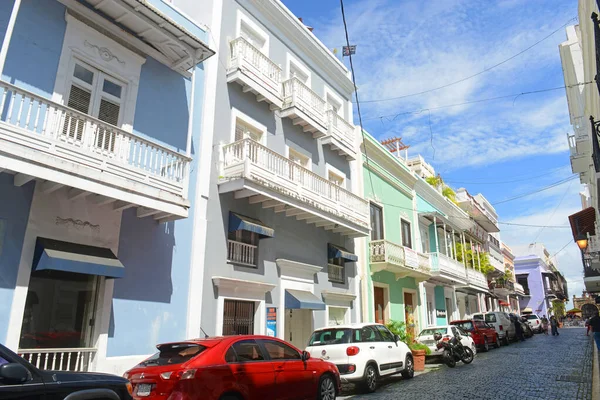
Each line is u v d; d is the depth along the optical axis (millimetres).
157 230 9820
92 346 8250
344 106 19188
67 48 8641
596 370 12531
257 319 12039
